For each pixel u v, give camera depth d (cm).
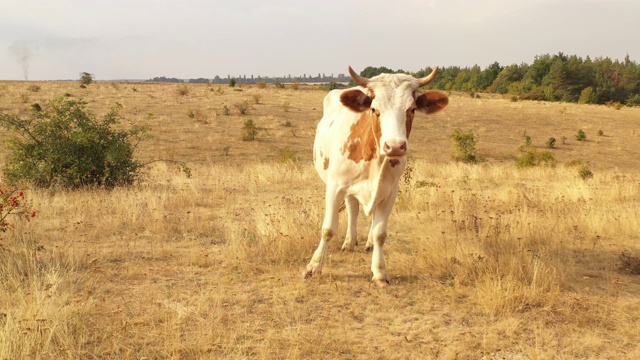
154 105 4291
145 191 1269
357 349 480
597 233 922
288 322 532
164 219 928
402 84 557
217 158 2664
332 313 559
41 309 500
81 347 466
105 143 1416
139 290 611
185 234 873
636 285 659
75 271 664
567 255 793
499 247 769
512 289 595
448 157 3109
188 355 459
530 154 2653
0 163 1825
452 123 4575
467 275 664
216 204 1162
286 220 850
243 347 471
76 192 1270
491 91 12694
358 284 644
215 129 3497
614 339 509
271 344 481
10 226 778
